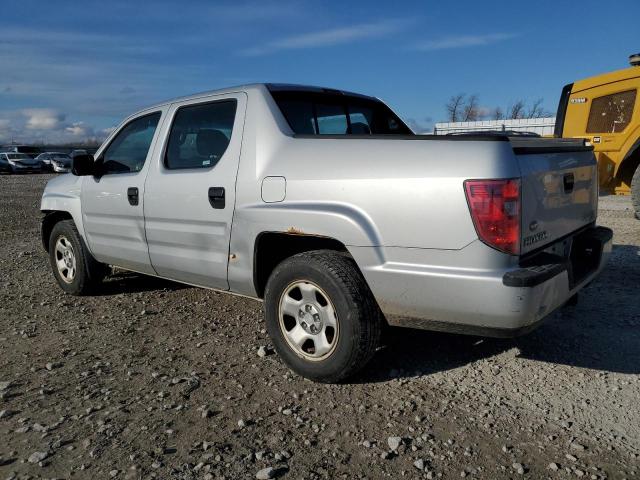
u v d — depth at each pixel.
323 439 2.87
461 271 2.95
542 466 2.62
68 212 5.49
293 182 3.49
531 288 2.82
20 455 2.75
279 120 3.77
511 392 3.35
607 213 10.48
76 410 3.20
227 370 3.73
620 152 10.52
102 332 4.54
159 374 3.67
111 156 5.15
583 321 4.49
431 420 3.04
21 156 39.41
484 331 3.03
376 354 3.92
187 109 4.41
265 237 3.72
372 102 4.95
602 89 10.65
